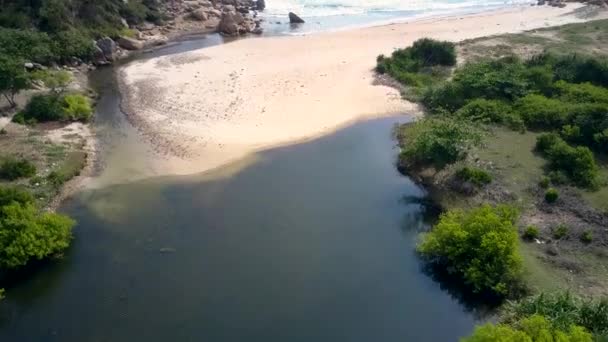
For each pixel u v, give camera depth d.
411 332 39.12
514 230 44.12
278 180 56.28
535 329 33.09
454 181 54.06
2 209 44.62
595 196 51.59
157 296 41.88
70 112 66.62
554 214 49.31
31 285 42.84
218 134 64.00
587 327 34.41
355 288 42.94
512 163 56.84
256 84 76.88
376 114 69.94
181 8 107.50
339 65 84.00
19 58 71.38
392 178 57.09
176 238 47.94
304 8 120.31
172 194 53.84
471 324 39.72
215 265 45.03
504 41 94.31
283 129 65.62
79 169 57.19
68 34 83.94
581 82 72.81
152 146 61.75
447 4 126.00
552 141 58.25
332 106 71.31
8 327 39.28
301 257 46.06
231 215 51.03
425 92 72.94
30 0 86.19
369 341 38.34
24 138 61.75
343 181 56.41
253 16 113.25
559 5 122.44
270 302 41.47
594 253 44.75
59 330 39.00
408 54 84.56
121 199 53.03
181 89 75.31
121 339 38.31
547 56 78.69
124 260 45.38
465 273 41.62
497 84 70.19
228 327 39.25
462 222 44.75
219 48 91.69
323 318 40.16
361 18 114.00
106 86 77.12
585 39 93.88
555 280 41.91
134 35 94.44
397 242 48.03
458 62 84.69
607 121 59.53
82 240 47.56
